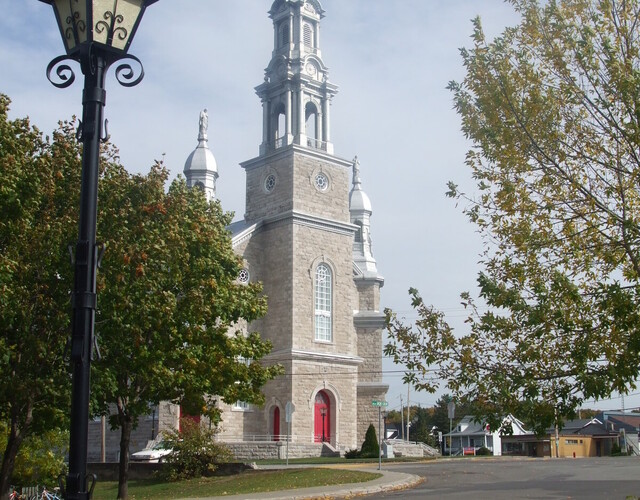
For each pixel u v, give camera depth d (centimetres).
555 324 1148
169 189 3378
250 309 3331
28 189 2345
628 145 1195
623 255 1200
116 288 2588
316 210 6531
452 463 4609
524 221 1215
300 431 5991
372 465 4541
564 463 4316
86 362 821
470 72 1261
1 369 2395
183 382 3094
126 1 892
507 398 1162
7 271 2186
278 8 7056
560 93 1227
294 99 6762
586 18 1259
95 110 875
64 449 4291
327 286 6488
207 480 3909
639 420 10419
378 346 7100
